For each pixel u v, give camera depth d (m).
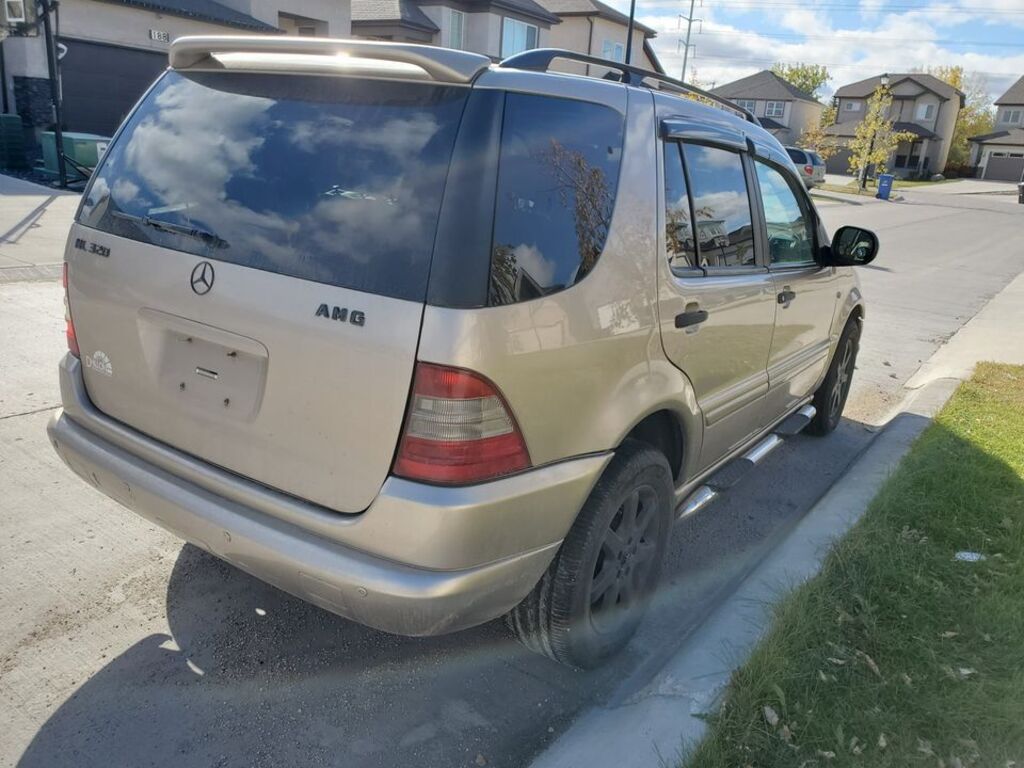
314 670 2.89
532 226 2.27
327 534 2.27
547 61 2.72
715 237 3.26
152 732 2.55
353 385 2.17
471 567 2.21
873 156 46.03
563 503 2.43
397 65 2.30
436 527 2.12
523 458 2.27
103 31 18.34
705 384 3.19
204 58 2.72
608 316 2.49
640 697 2.72
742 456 4.09
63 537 3.57
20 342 6.06
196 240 2.48
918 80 74.06
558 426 2.37
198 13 19.94
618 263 2.56
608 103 2.67
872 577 3.37
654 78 3.35
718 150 3.35
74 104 18.36
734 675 2.72
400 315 2.10
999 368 7.40
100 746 2.48
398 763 2.51
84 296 2.78
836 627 3.06
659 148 2.86
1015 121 84.19
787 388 4.38
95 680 2.75
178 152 2.64
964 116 82.81
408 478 2.15
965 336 9.34
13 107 18.19
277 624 3.12
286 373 2.28
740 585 3.35
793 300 4.04
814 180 44.44
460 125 2.21
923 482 4.41
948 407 5.96
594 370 2.46
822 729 2.54
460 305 2.08
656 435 3.13
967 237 23.25
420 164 2.20
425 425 2.10
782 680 2.72
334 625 3.15
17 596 3.15
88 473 2.83
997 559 3.62
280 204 2.36
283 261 2.30
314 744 2.56
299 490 2.34
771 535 4.21
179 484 2.55
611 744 2.49
